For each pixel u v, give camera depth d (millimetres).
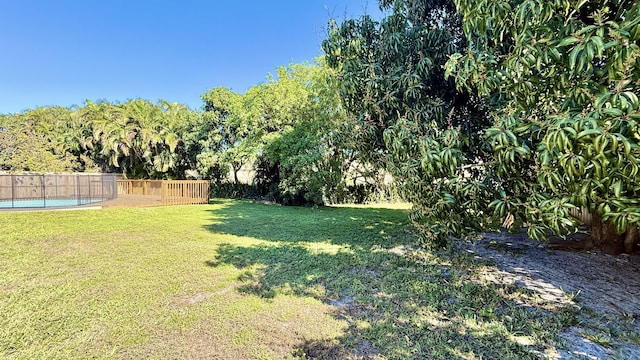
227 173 16047
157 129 15633
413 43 3859
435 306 3141
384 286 3680
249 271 4242
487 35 2445
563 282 3783
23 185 12906
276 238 6391
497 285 3705
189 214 9883
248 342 2514
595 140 1478
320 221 8617
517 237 6117
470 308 3090
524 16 1789
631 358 2238
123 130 14859
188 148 15969
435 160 2475
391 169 3770
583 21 1863
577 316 2889
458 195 2568
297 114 11750
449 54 3604
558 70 1797
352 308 3129
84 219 8484
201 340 2543
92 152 16453
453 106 3539
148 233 6801
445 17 4148
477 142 2842
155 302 3250
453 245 5523
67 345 2439
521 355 2291
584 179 1669
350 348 2428
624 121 1435
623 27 1437
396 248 5523
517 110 2127
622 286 3627
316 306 3176
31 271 4191
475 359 2258
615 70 1481
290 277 4008
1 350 2354
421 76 3574
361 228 7508
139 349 2408
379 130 4008
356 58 4109
